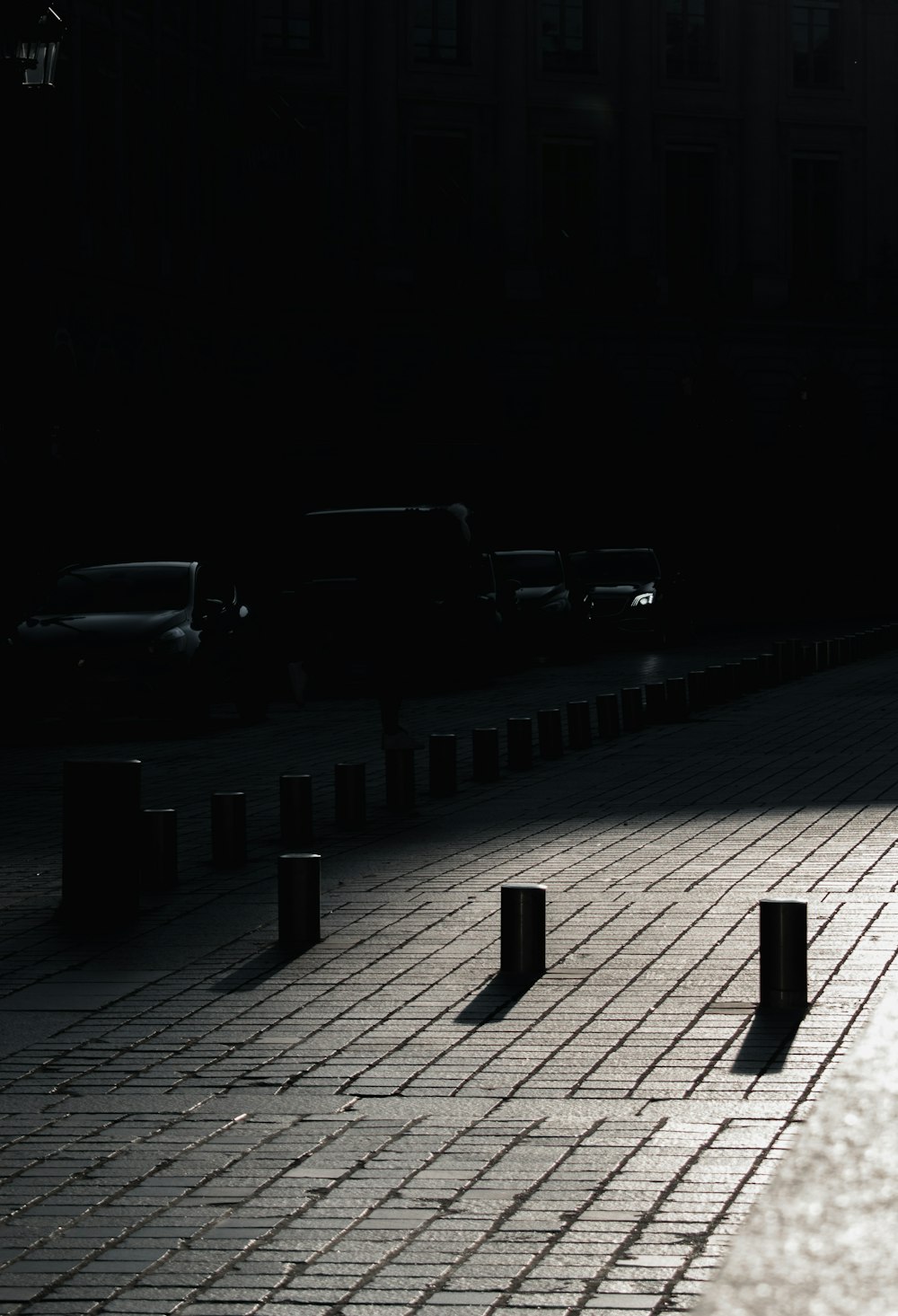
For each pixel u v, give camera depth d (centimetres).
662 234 8125
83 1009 998
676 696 2784
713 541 7725
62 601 2834
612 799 1866
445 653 3431
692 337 7988
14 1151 746
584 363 7762
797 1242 614
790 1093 806
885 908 1231
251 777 2145
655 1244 618
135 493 5050
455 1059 877
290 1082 845
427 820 1736
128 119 5981
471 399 7612
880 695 3241
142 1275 604
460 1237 632
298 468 7206
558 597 4228
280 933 1159
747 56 8212
